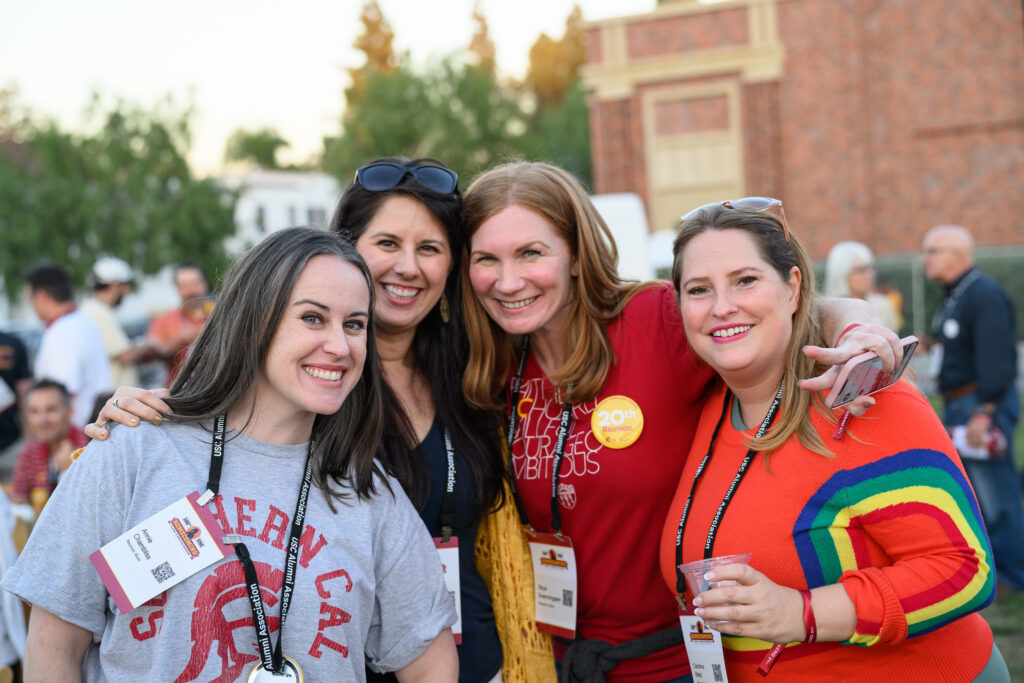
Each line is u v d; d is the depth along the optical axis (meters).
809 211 17.17
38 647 1.53
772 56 16.86
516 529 2.23
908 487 1.61
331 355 1.61
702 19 17.28
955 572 1.57
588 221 2.20
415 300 2.16
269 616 1.56
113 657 1.53
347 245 1.72
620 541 2.12
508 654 2.18
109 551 1.51
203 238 21.27
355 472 1.72
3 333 5.70
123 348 6.29
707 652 1.84
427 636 1.73
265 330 1.61
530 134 30.08
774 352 1.78
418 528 1.78
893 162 16.83
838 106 16.86
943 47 16.39
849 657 1.68
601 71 17.83
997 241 16.33
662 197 17.80
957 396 4.82
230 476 1.61
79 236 20.80
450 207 2.16
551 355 2.30
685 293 1.85
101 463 1.57
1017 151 16.12
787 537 1.69
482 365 2.25
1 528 2.85
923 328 14.46
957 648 1.72
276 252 1.64
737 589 1.57
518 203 2.15
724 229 1.80
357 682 1.64
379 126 25.50
